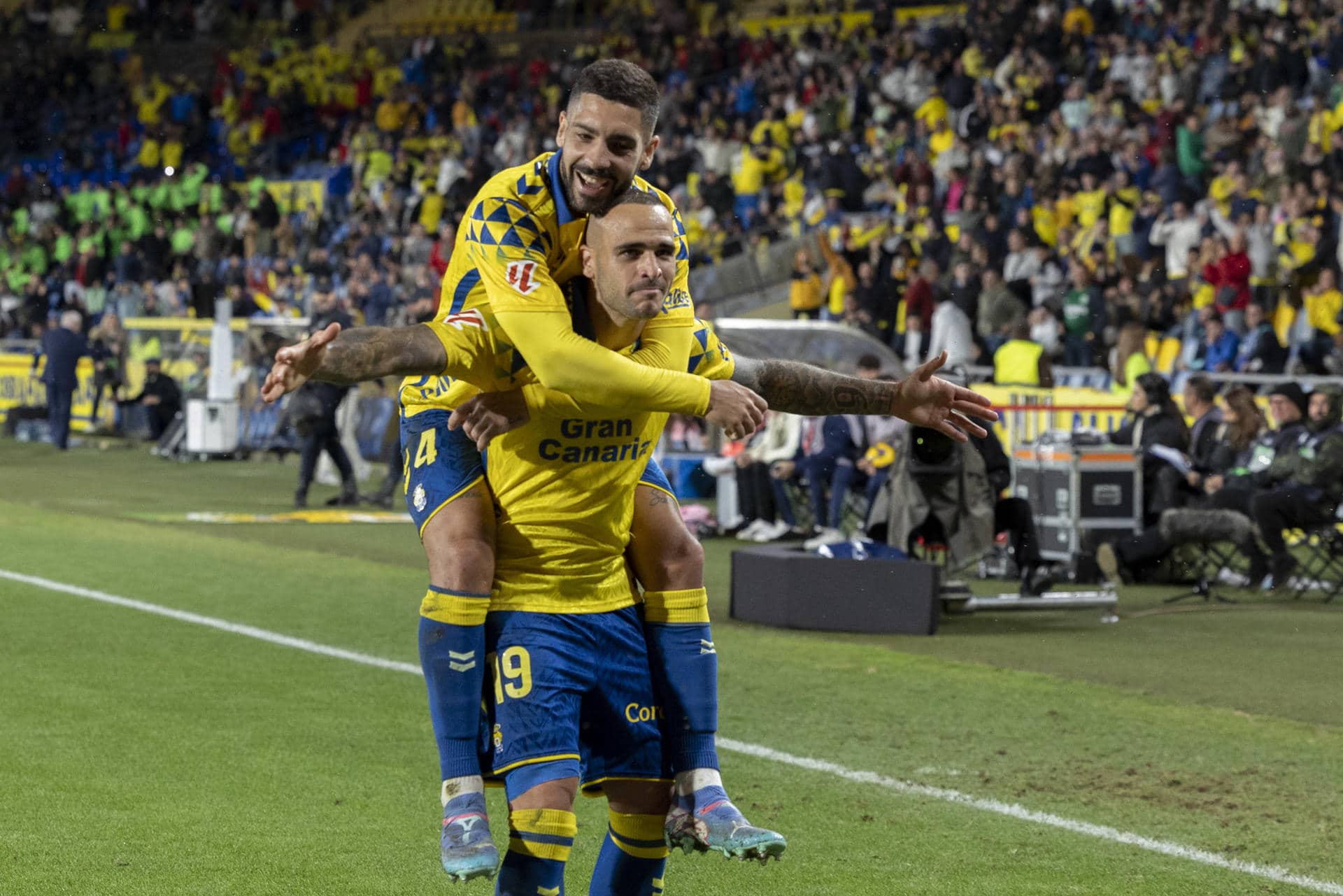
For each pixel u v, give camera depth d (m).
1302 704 9.79
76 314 30.23
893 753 8.46
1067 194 26.19
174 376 31.16
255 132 46.72
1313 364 20.72
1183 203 24.41
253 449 28.47
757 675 10.57
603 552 4.61
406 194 39.66
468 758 4.48
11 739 8.44
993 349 23.77
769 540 18.34
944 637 12.28
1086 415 18.16
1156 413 15.92
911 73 32.47
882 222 28.67
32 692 9.62
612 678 4.64
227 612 12.75
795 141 32.38
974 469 12.72
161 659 10.75
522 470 4.50
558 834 4.43
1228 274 22.31
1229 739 8.80
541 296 4.26
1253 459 15.11
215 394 28.28
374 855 6.54
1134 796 7.64
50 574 14.66
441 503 4.56
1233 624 13.03
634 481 4.62
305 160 46.47
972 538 12.72
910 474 12.68
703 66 38.31
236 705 9.35
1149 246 24.84
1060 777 7.98
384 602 13.40
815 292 27.17
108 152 48.94
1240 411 15.84
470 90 42.22
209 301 35.47
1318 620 13.27
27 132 51.22
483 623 4.52
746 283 29.52
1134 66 30.00
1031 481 16.02
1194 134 26.34
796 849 6.76
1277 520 14.55
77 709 9.17
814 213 29.84
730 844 4.44
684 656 4.68
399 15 50.62
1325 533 14.69
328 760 8.11
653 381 4.30
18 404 34.50
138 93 50.12
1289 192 23.48
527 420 4.41
